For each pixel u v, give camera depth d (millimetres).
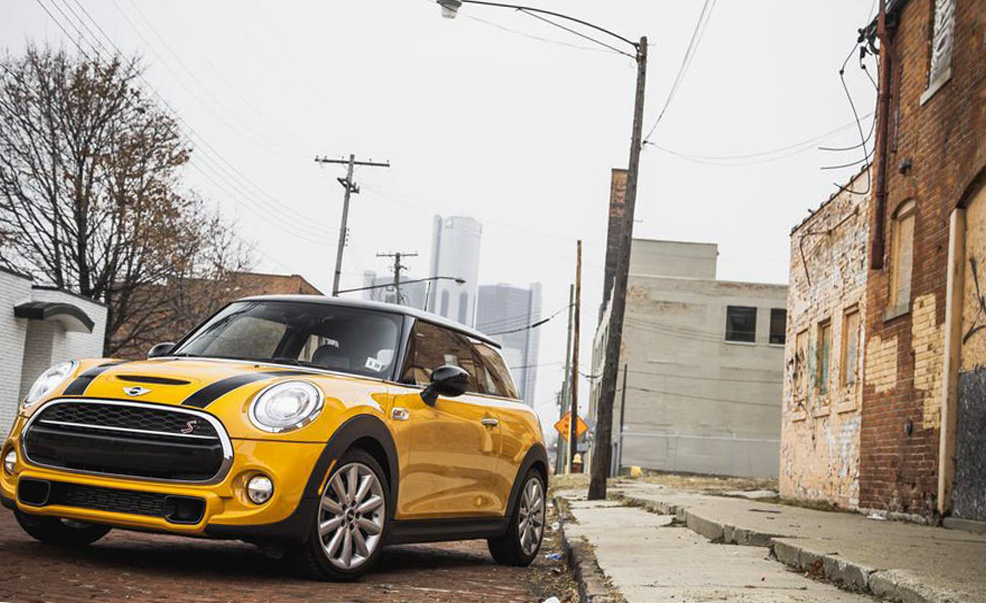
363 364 6766
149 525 5566
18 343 24047
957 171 11352
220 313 7395
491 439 7734
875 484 13688
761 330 55469
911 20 13445
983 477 10398
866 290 14812
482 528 7703
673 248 61812
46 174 29594
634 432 55188
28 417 5930
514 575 7789
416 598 5789
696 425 55250
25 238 29812
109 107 29688
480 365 8117
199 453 5551
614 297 21312
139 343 33594
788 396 20812
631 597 5430
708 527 10312
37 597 4746
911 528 10344
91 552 6371
